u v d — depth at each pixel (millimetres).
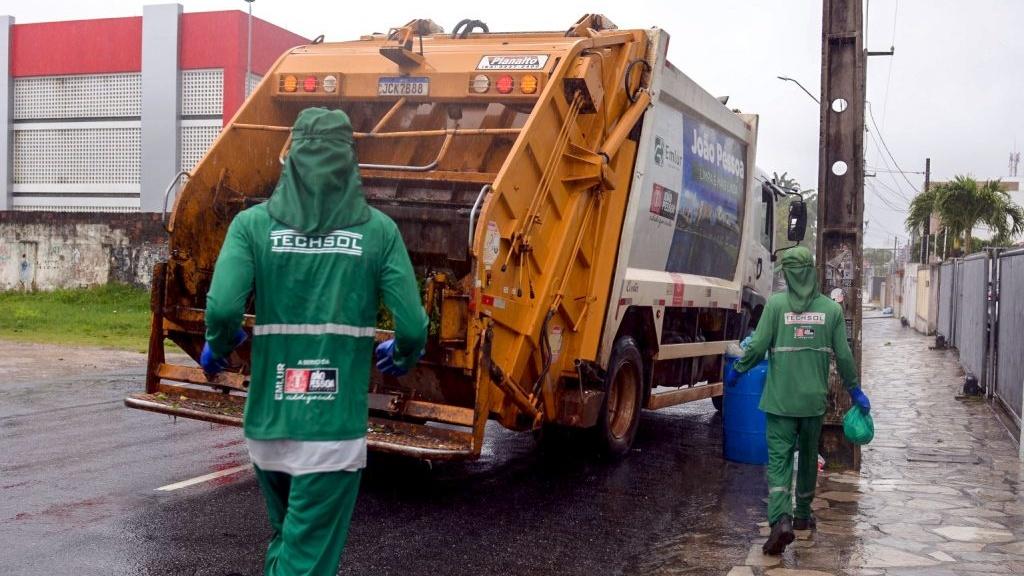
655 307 8461
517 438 8914
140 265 23344
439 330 5719
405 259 3264
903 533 5871
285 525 3162
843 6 7938
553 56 6699
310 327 3113
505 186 5930
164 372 6547
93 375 12164
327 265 3129
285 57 7645
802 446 5816
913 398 12812
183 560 4934
